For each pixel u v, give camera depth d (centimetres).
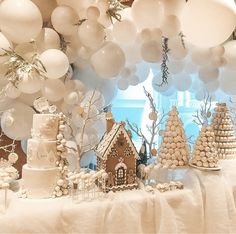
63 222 98
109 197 106
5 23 95
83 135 120
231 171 131
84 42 112
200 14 97
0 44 97
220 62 139
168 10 113
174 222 110
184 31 108
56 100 114
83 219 99
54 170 102
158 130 133
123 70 133
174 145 122
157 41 126
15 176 106
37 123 101
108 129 118
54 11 110
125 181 113
